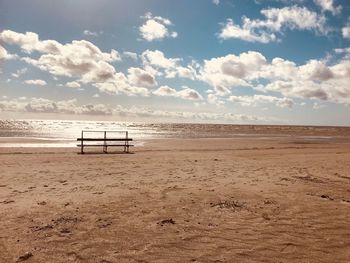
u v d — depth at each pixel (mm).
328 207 6707
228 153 18906
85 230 5145
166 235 4977
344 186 8984
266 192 8062
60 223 5457
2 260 4012
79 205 6602
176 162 14031
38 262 3977
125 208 6430
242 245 4602
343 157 17109
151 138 36750
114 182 9203
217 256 4207
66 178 9758
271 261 4062
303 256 4223
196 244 4629
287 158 16359
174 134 51344
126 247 4488
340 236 5004
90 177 10016
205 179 9828
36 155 16000
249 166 13016
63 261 4016
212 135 48906
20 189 8062
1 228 5172
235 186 8773
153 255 4227
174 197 7387
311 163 14195
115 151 19438
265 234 5066
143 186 8641
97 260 4055
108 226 5352
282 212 6305
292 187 8742
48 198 7160
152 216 5938
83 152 17875
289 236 4984
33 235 4895
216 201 7066
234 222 5656
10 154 16219
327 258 4164
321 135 58688
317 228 5375
